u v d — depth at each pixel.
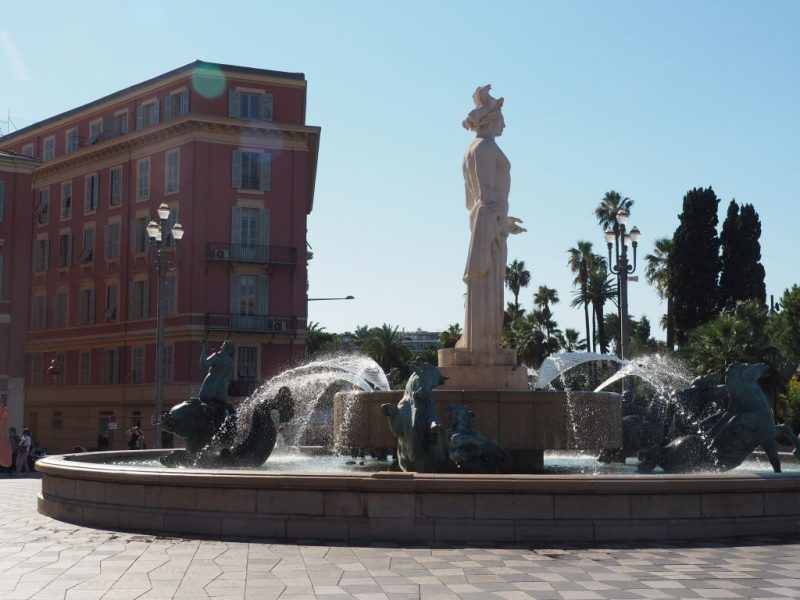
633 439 16.00
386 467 16.48
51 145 60.91
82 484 13.48
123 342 54.59
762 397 14.58
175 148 52.78
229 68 52.84
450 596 8.11
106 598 8.05
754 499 11.70
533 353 73.25
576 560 9.90
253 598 8.05
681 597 8.10
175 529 11.95
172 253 52.09
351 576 9.00
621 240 27.36
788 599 8.03
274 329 52.16
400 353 72.56
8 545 11.05
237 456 15.69
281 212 53.38
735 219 61.69
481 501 11.12
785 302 51.53
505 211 17.08
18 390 45.47
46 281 60.41
